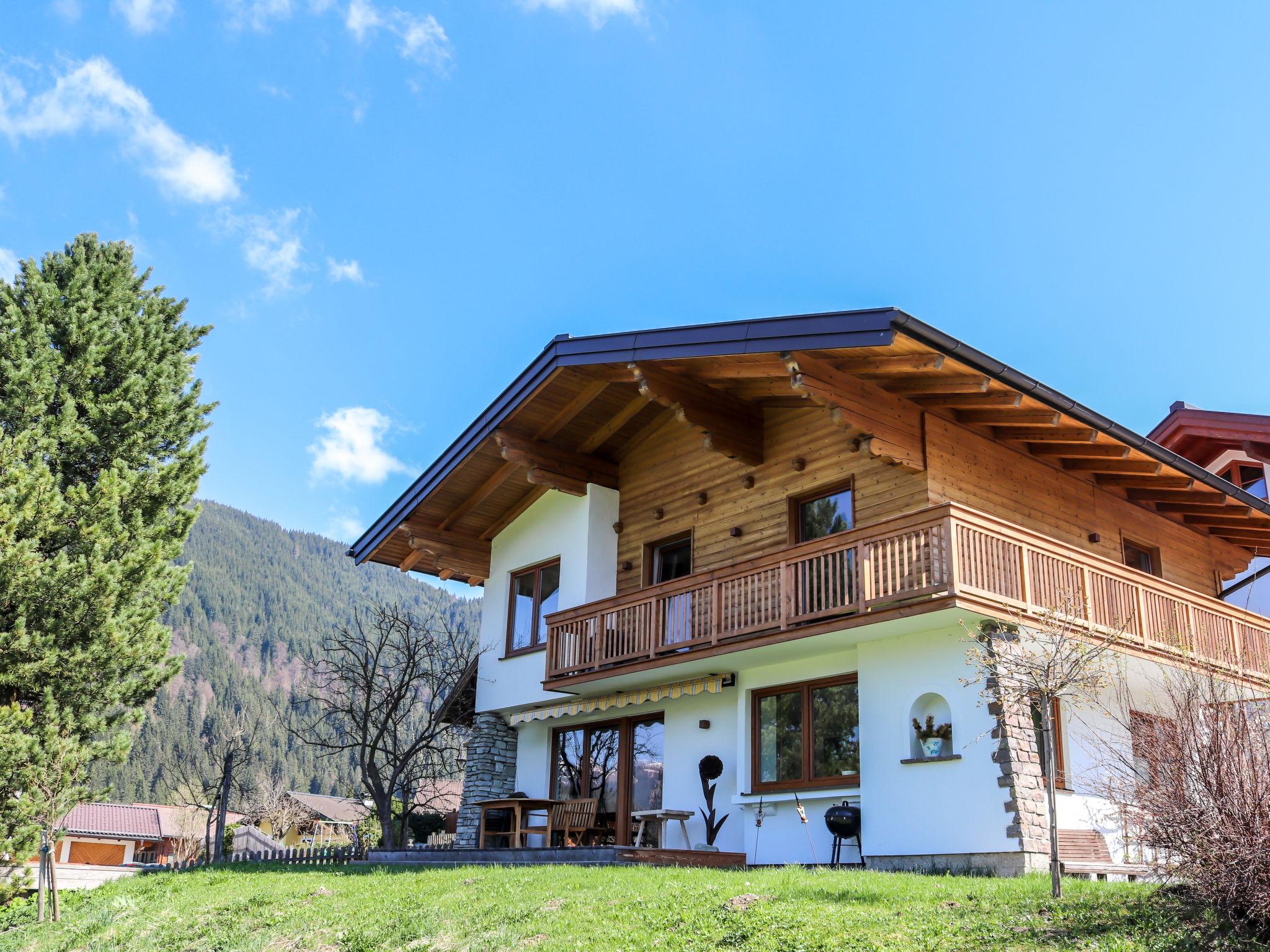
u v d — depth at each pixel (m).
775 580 16.64
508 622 23.59
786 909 10.47
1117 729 16.33
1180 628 16.64
